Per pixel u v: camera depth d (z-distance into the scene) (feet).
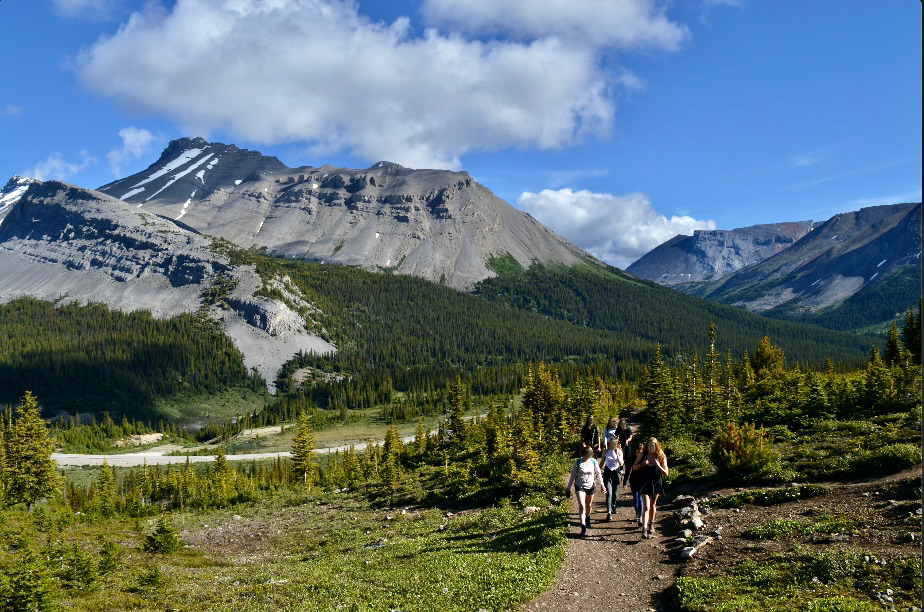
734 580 41.27
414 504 143.13
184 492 302.25
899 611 32.24
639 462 59.41
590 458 61.41
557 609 40.78
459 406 269.44
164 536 111.04
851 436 97.04
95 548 107.76
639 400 304.50
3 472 203.62
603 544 55.98
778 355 261.65
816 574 39.73
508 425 256.73
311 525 145.59
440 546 75.61
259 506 224.94
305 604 52.54
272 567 84.53
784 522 52.54
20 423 207.92
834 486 65.16
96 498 254.27
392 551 79.97
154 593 69.26
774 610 34.81
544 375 235.20
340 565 74.95
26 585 56.70
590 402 216.95
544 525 66.69
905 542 42.27
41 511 140.67
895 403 118.52
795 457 83.30
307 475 325.01
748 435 78.95
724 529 55.47
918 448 67.67
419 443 297.33
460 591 47.11
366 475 273.54
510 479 121.39
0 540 95.76
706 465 88.84
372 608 46.03
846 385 133.90
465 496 128.98
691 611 37.47
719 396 152.76
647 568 48.16
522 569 50.08
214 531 155.43
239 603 58.29
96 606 61.93
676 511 66.39
